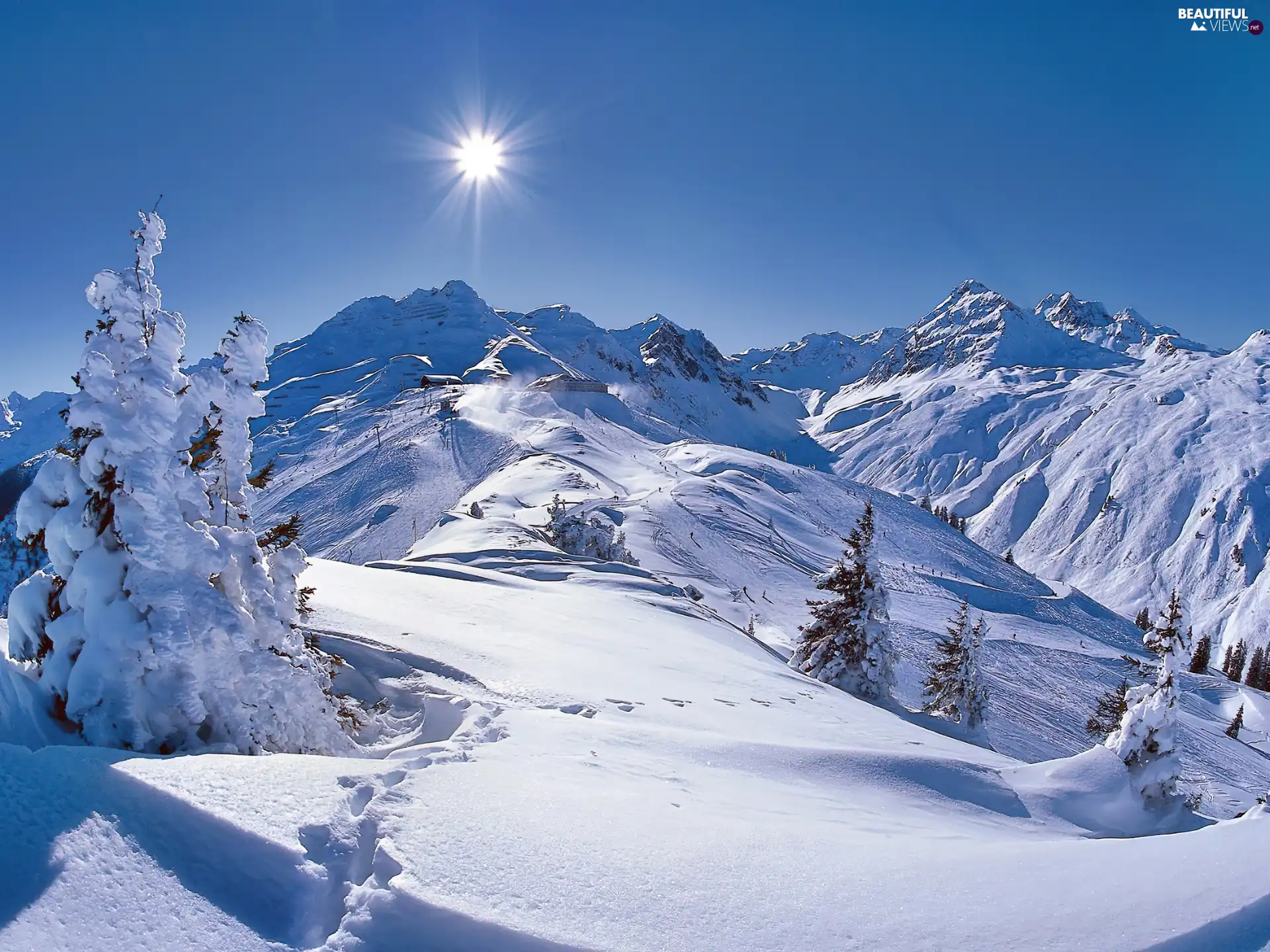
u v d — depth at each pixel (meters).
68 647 7.29
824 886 4.70
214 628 7.53
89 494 7.37
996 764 16.03
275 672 8.05
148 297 7.82
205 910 4.03
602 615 25.66
